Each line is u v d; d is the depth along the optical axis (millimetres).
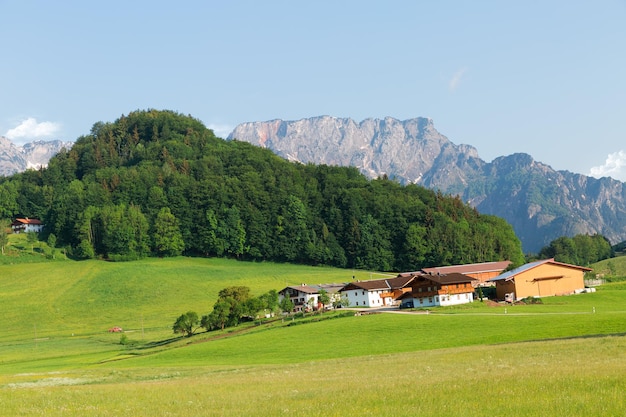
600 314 93688
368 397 32719
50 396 41125
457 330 90562
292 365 65000
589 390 30484
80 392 43156
